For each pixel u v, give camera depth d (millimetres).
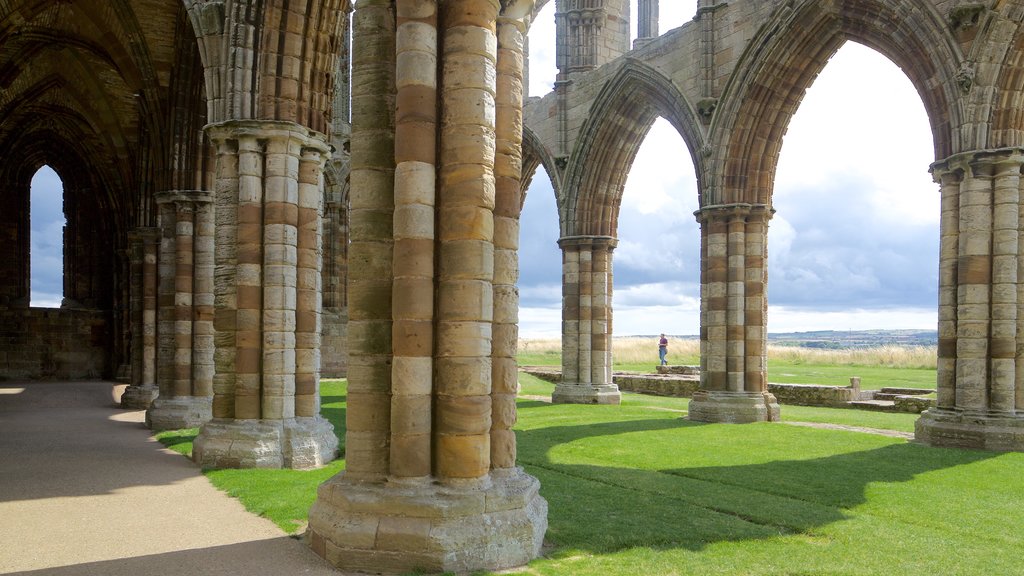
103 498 10625
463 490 7465
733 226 22812
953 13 17062
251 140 13711
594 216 29547
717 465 13672
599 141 29062
